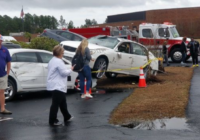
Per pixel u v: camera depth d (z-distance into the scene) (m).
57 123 7.48
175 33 24.56
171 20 47.59
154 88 12.30
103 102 10.06
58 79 7.45
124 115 8.11
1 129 7.19
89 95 10.88
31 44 17.64
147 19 48.00
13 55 10.60
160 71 16.78
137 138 6.36
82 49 10.65
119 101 10.15
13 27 70.06
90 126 7.32
